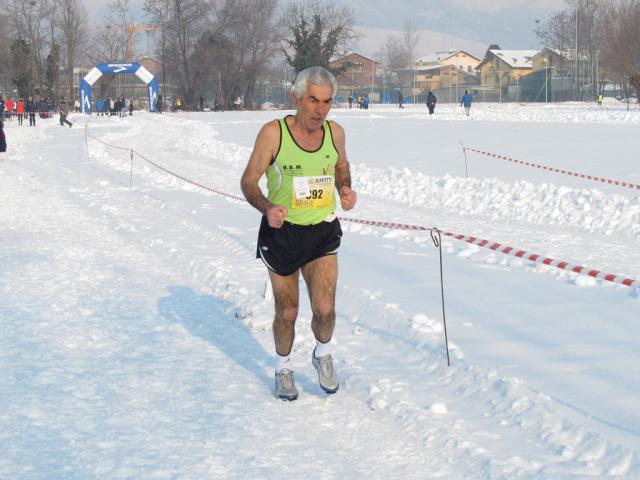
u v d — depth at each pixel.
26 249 12.38
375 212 16.22
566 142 30.69
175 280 10.44
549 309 8.28
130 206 17.31
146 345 7.58
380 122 50.12
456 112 66.62
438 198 17.55
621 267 10.59
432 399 5.96
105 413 5.78
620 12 83.25
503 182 17.73
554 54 129.38
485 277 9.91
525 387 5.82
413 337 7.37
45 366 6.88
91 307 8.99
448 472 4.82
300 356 7.24
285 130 5.78
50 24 100.56
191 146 33.31
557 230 13.78
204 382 6.52
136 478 4.71
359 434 5.43
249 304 8.89
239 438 5.35
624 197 15.01
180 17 96.69
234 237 12.97
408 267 10.59
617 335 7.27
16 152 33.78
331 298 6.02
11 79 99.56
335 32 102.06
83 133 46.62
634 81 82.19
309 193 5.82
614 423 5.24
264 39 99.12
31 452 5.07
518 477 4.63
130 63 79.19
